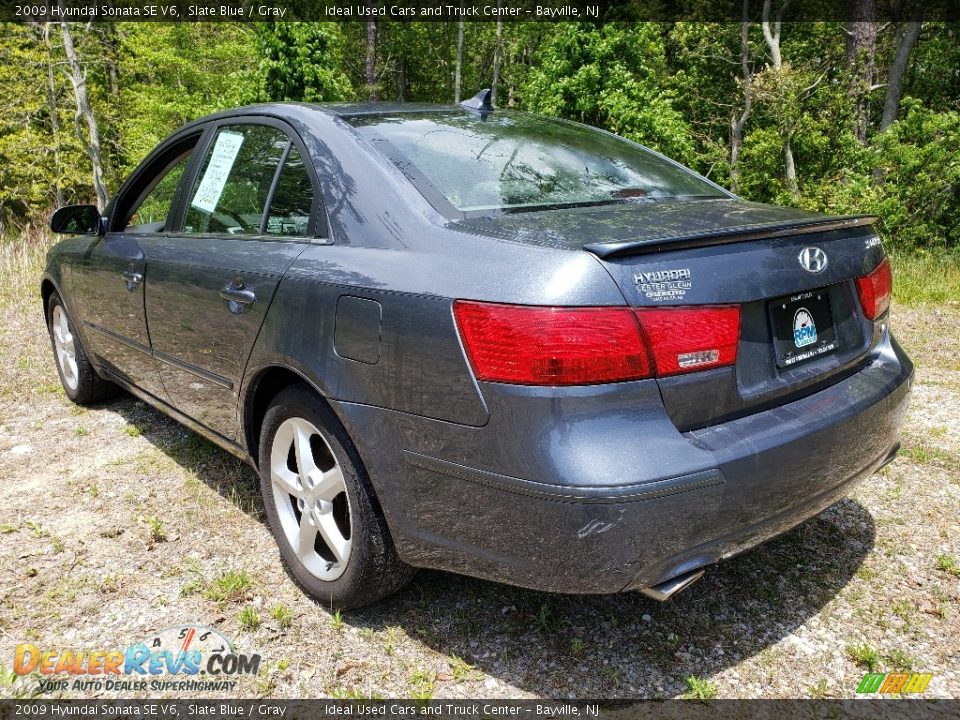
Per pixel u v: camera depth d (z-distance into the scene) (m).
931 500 3.19
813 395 2.19
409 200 2.24
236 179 2.91
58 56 24.30
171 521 3.11
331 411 2.29
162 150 3.51
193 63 27.41
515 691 2.14
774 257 2.04
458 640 2.36
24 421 4.31
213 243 2.88
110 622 2.46
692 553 1.88
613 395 1.78
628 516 1.75
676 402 1.85
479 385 1.86
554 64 15.14
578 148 2.89
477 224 2.12
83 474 3.58
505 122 2.98
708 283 1.89
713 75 22.97
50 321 4.70
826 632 2.37
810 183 13.55
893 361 2.49
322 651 2.32
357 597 2.38
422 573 2.71
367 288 2.11
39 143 24.25
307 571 2.54
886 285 2.52
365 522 2.23
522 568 1.90
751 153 14.37
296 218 2.55
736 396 1.96
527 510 1.82
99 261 3.67
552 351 1.76
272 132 2.82
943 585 2.60
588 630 2.39
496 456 1.85
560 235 1.98
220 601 2.55
